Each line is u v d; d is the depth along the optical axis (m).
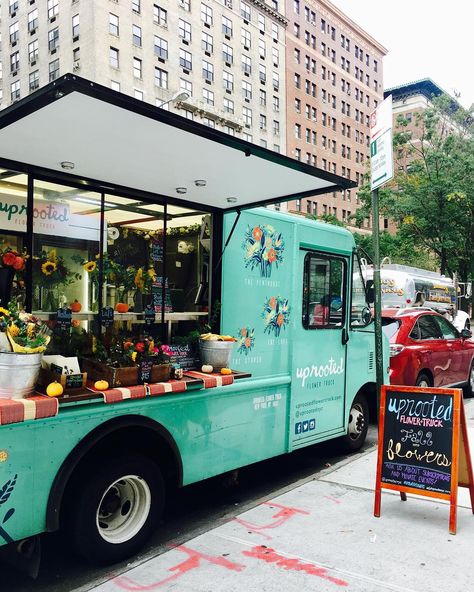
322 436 5.27
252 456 4.40
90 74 35.53
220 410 4.07
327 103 57.56
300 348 4.99
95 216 3.90
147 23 38.38
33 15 39.69
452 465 3.69
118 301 3.99
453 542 3.52
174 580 3.04
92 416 3.14
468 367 9.34
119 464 3.27
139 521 3.43
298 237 5.07
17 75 41.66
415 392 3.93
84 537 3.11
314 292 5.22
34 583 3.12
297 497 4.37
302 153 53.97
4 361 2.81
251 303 4.61
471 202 27.70
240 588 2.94
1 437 2.75
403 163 43.28
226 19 45.12
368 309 6.05
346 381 5.62
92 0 35.09
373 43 64.44
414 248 35.59
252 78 47.91
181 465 3.72
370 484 4.70
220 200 4.43
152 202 4.25
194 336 4.25
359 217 31.80
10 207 3.44
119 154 3.33
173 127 2.86
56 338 3.57
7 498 2.78
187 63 41.56
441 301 18.25
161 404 3.56
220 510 4.30
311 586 2.95
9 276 3.31
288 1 52.16
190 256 4.53
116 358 3.45
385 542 3.52
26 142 3.10
